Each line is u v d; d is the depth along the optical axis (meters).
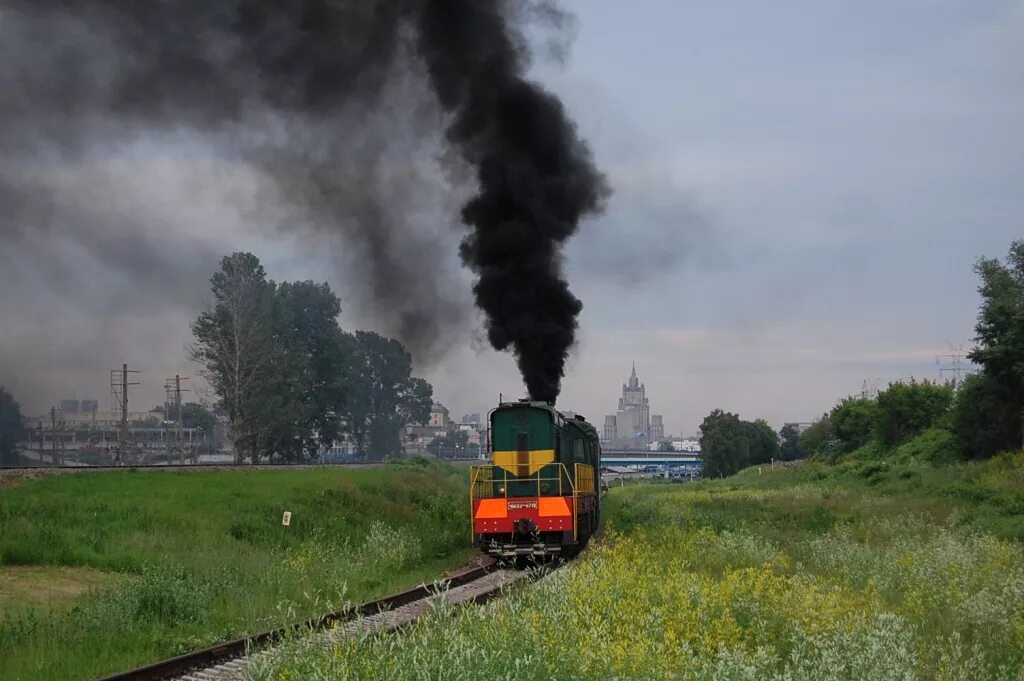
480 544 25.14
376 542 24.91
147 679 11.91
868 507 39.56
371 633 11.50
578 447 29.67
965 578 17.48
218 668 12.38
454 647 9.52
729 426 122.75
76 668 12.26
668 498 48.91
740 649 11.24
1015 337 53.00
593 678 9.63
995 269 56.75
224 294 63.94
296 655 10.07
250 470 39.97
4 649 13.01
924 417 71.94
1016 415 53.75
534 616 11.18
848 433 84.69
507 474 26.11
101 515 23.44
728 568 18.39
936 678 11.41
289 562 20.28
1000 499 37.72
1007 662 12.52
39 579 18.23
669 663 10.60
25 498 24.06
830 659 10.75
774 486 67.38
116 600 15.70
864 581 18.62
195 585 17.02
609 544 25.25
